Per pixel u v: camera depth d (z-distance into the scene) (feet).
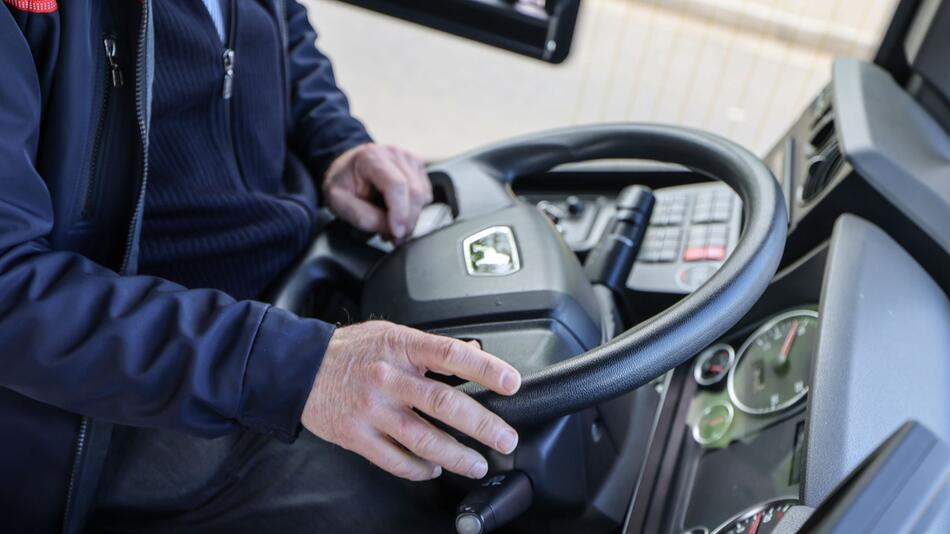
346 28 8.29
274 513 2.98
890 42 4.04
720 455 2.97
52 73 2.50
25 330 2.40
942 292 3.19
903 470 1.58
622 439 3.11
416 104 7.56
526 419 2.33
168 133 3.12
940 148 3.54
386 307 3.10
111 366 2.41
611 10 8.70
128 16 2.61
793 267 3.32
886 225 3.31
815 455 2.42
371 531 2.93
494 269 3.03
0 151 2.34
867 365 2.66
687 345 2.35
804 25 8.13
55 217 2.66
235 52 3.23
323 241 3.58
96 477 2.95
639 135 3.44
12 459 2.83
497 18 3.94
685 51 8.28
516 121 7.51
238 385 2.45
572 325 2.85
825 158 3.50
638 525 2.87
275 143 3.59
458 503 2.93
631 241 3.43
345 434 2.45
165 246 3.25
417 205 3.60
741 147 3.16
